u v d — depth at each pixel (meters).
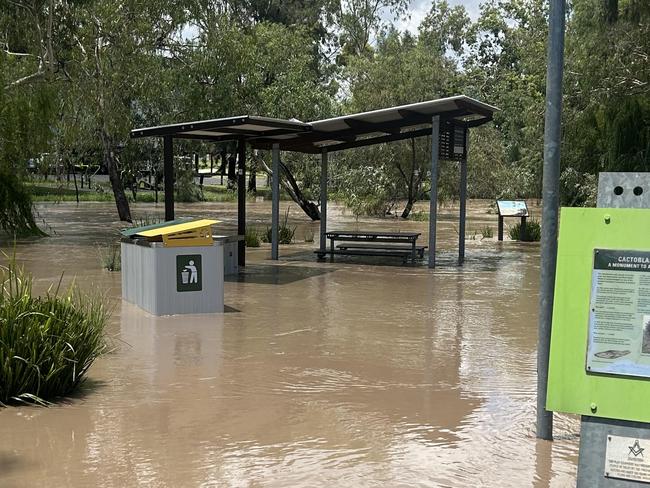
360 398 5.72
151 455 4.45
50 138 20.34
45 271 13.29
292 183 30.72
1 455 4.42
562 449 4.66
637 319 2.84
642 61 19.73
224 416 5.23
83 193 49.53
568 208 2.96
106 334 7.83
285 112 27.59
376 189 33.16
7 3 19.84
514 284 12.71
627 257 2.86
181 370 6.52
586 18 20.89
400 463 4.38
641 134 20.34
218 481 4.06
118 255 15.50
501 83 52.97
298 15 48.88
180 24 25.00
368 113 14.20
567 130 22.20
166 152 14.20
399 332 8.39
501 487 4.04
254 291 11.58
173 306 9.31
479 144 39.28
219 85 26.00
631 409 2.83
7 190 20.55
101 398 5.64
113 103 23.19
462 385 6.15
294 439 4.77
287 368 6.64
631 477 2.84
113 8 22.66
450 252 18.73
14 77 20.22
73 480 4.05
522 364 6.91
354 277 13.45
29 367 5.47
